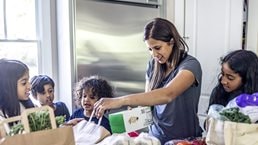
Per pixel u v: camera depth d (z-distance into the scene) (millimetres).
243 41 2623
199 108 2801
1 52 2260
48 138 1002
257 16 2504
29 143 972
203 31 2820
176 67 1439
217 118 1168
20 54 2361
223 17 2678
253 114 1151
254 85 1464
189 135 1478
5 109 1313
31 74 2422
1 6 2248
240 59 1491
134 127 1342
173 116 1447
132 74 2768
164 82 1493
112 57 2598
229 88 1531
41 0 2412
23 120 1032
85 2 2379
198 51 2865
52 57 2432
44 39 2441
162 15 2996
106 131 1223
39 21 2443
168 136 1472
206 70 2811
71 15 2318
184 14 2939
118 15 2611
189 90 1403
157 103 1288
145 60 2854
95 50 2473
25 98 1433
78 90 1972
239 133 1108
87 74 2438
